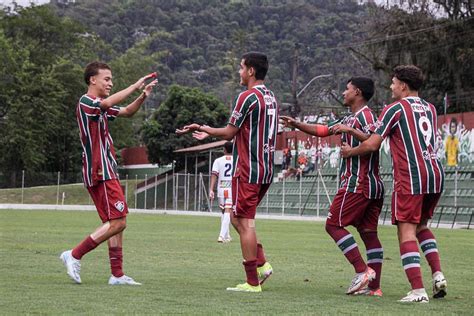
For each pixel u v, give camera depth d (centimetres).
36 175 12462
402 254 1383
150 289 1434
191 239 3288
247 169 1472
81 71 13062
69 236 3309
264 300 1304
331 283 1670
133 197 10438
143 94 1584
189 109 11362
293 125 1582
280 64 19750
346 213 1494
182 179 9894
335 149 8100
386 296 1452
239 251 2577
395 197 1402
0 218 5481
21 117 12325
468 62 8244
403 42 8738
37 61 13175
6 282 1521
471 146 6662
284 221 6238
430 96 8638
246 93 1480
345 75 11750
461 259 2422
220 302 1259
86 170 1543
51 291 1374
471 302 1355
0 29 12800
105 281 1597
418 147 1395
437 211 6328
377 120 1438
